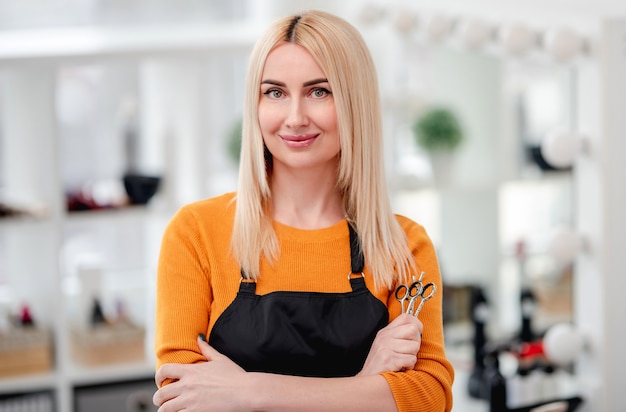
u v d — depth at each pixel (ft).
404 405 5.86
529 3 9.61
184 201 13.24
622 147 8.95
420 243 6.50
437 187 11.92
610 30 8.80
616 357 9.13
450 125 11.76
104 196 13.28
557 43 8.89
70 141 14.06
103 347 12.12
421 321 6.28
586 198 9.20
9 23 13.50
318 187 6.28
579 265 9.36
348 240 6.23
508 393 9.71
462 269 11.75
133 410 12.23
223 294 6.13
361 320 6.08
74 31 13.74
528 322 10.74
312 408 5.74
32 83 11.81
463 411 10.00
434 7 10.98
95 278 12.65
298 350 6.00
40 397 11.87
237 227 6.18
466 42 9.98
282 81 5.92
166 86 13.88
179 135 13.87
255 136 6.12
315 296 6.06
